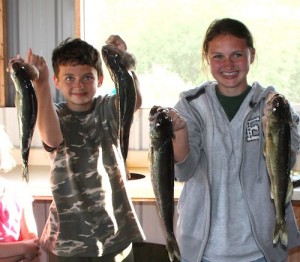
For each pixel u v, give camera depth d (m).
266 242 1.68
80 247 1.84
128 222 1.92
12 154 2.81
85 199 1.86
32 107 1.47
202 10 2.96
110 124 1.90
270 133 1.46
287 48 2.95
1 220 2.04
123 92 1.54
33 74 1.50
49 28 2.96
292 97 3.00
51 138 1.76
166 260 2.74
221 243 1.67
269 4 2.92
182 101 1.76
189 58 3.02
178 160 1.58
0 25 2.92
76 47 1.88
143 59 3.06
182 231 1.75
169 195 1.46
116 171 1.91
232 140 1.68
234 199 1.67
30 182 2.44
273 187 1.49
